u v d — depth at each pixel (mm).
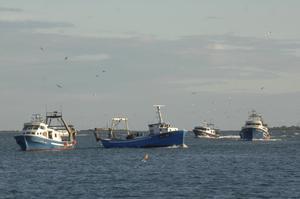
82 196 159750
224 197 157375
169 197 157625
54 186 179750
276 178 197500
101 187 176500
